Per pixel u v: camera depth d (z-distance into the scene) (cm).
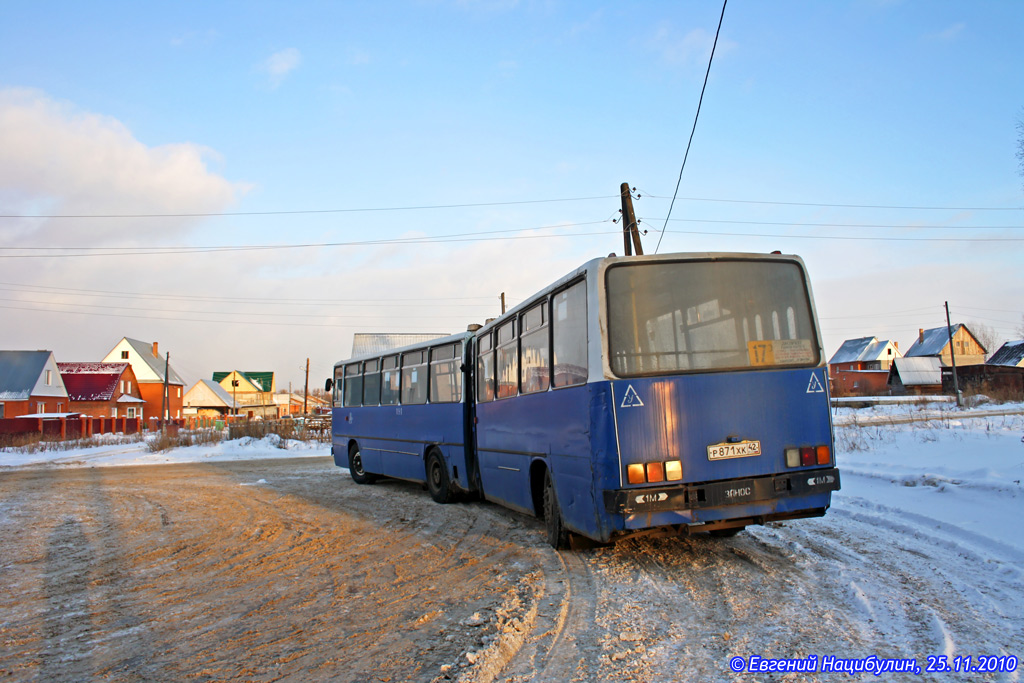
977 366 5672
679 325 643
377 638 514
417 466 1382
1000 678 379
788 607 523
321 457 2919
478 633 513
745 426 630
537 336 835
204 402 8812
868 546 706
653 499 600
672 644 461
